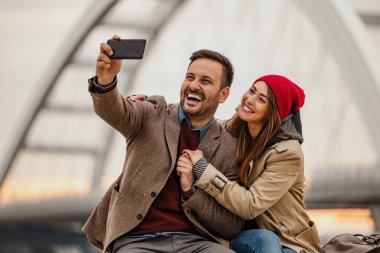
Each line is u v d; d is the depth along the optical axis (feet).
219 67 19.25
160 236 18.85
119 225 18.72
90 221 19.71
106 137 247.29
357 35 137.49
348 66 137.80
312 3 141.18
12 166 214.07
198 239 19.02
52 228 288.51
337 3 139.85
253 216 19.21
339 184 146.00
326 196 148.46
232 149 19.71
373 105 136.15
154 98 19.67
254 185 19.43
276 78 19.58
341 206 151.02
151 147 19.01
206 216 19.11
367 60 136.98
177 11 204.95
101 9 169.99
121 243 18.84
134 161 19.01
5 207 220.84
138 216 18.71
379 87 135.54
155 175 18.86
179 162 18.97
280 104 19.44
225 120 20.94
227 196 18.90
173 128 19.26
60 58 184.03
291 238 19.83
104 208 19.58
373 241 20.33
